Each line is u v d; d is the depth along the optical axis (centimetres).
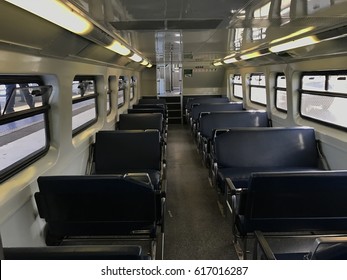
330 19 219
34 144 264
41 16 167
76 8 171
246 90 763
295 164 380
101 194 208
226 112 537
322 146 383
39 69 229
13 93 220
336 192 211
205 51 511
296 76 459
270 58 475
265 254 171
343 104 359
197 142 619
